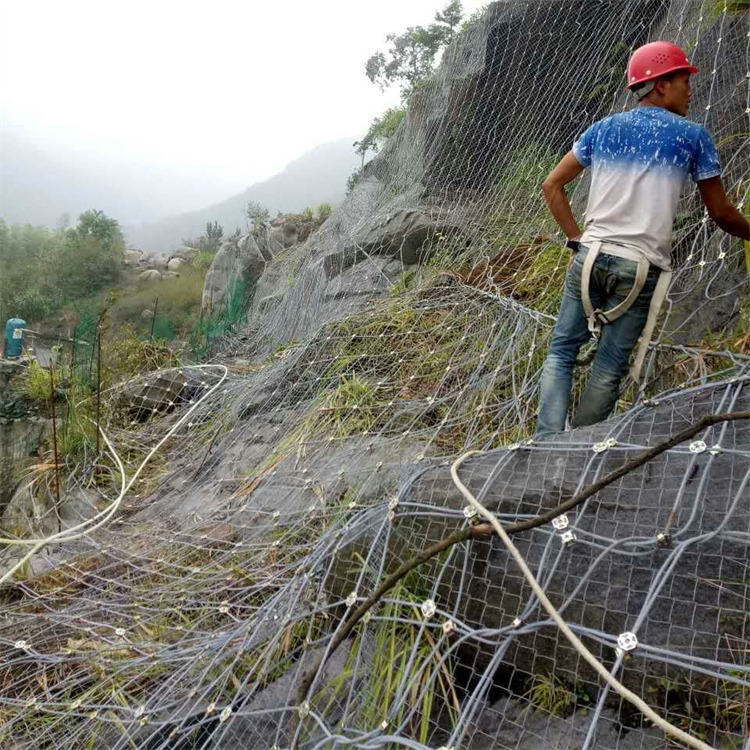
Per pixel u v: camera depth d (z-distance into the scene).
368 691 1.93
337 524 2.60
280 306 9.12
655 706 1.69
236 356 8.39
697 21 4.39
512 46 6.12
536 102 5.93
